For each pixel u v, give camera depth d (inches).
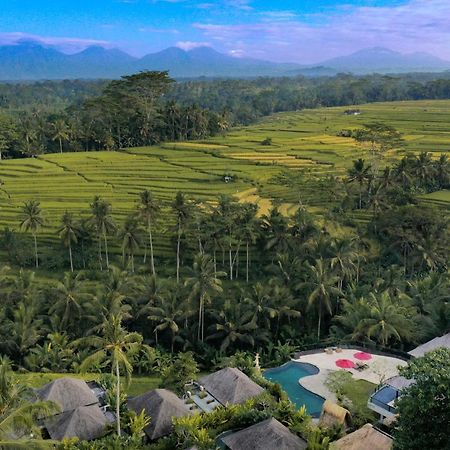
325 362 2245.3
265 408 1782.7
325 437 1453.0
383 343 2404.0
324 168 5073.8
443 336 2219.5
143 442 1704.0
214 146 6530.5
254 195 4478.3
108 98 6968.5
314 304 2773.1
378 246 3361.2
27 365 2432.3
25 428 1331.2
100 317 2532.0
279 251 3191.4
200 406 1895.9
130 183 4872.0
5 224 3941.9
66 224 3326.8
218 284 2851.9
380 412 1752.0
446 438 1158.3
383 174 4136.3
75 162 5738.2
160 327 2581.2
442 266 3181.6
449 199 4188.0
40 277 3319.4
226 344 2603.3
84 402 1833.2
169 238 3627.0
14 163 5743.1
